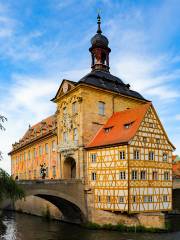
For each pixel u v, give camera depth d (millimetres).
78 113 44406
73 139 45406
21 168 73500
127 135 38156
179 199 54656
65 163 47438
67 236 34875
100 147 40312
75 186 40844
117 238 32750
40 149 60812
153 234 34562
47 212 50281
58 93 49781
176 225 41531
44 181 38094
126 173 36344
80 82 43531
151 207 37719
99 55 50750
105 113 45875
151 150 39062
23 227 41406
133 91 51469
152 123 39969
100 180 39969
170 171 40938
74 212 43656
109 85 47688
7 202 30578
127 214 36906
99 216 39344
